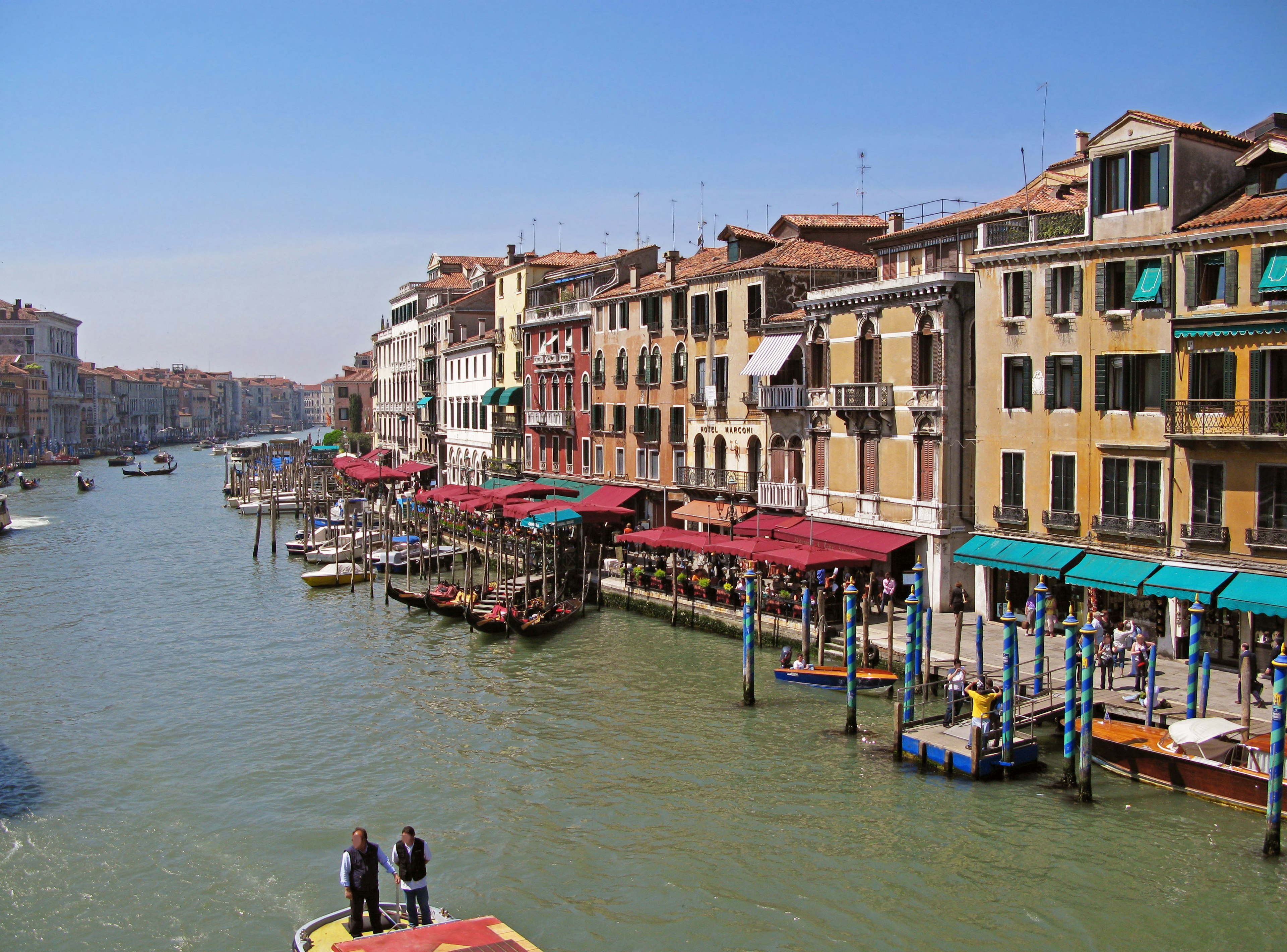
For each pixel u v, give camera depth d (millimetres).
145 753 25141
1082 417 28078
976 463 31406
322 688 30453
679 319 45250
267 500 82062
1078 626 21156
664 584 39000
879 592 33562
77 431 154125
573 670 31641
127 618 40750
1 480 101062
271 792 22672
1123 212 27125
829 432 36438
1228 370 25062
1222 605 23984
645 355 48000
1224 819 19859
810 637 31109
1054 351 28688
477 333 76688
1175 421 25641
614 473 51031
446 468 77375
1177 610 26844
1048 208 30453
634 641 35062
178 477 121875
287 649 35312
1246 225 24406
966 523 32125
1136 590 25703
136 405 191375
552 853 19562
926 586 32344
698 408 44156
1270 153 25312
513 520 50156
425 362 82812
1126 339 27047
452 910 17562
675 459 45875
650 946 16516
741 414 41469
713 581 36562
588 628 37250
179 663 33469
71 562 55312
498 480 62750
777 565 36250
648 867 18969
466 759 24359
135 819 21359
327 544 57250
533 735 25844
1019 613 31125
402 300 92188
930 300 31797
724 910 17516
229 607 43062
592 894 18094
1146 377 26797
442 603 40000
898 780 22328
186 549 60688
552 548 45594
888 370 33750
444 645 35656
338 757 24688
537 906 17703
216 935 17109
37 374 137250
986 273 30453
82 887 18641
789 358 38312
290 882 18797
